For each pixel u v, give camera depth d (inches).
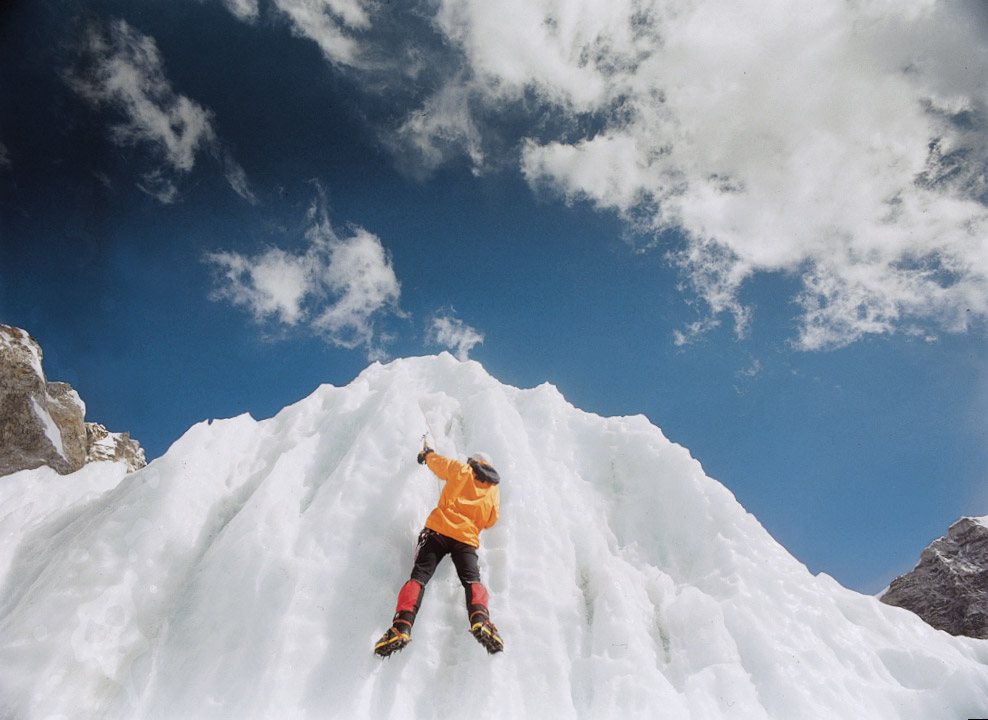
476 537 160.1
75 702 127.7
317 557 156.3
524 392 263.1
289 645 135.9
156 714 130.0
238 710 126.6
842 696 149.6
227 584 149.9
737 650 158.9
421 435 198.5
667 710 137.3
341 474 181.8
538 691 141.0
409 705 135.6
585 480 223.0
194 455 184.2
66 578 146.9
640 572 188.9
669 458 220.5
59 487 236.1
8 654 130.7
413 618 140.3
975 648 178.2
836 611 178.5
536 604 158.6
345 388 237.1
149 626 145.9
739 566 182.9
